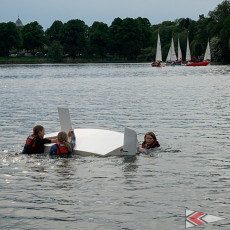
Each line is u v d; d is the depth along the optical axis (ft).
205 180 41.11
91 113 95.45
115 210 33.27
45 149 54.13
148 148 56.18
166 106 107.55
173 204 34.47
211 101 119.65
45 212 33.04
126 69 441.27
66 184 40.09
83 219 31.60
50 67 528.63
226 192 37.37
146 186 39.24
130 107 106.32
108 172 44.37
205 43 611.06
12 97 143.33
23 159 50.62
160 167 46.32
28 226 30.48
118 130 72.33
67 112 57.31
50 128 75.97
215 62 549.13
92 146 53.93
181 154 52.60
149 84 206.49
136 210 33.27
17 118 89.04
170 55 576.20
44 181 41.16
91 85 204.64
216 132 68.33
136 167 46.34
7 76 314.14
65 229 29.91
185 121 80.94
